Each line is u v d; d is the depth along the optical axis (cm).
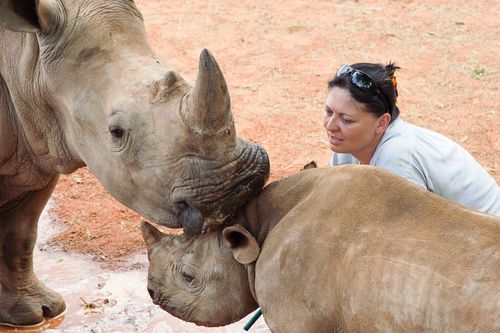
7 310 725
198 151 510
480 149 1017
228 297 512
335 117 552
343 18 1451
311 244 461
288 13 1477
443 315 406
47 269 802
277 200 504
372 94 541
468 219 433
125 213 904
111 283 778
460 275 407
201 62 487
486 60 1279
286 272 465
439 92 1173
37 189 684
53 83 574
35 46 586
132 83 539
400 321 420
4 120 631
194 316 523
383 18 1446
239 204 513
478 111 1116
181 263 523
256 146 523
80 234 861
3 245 712
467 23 1420
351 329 442
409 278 420
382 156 551
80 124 568
